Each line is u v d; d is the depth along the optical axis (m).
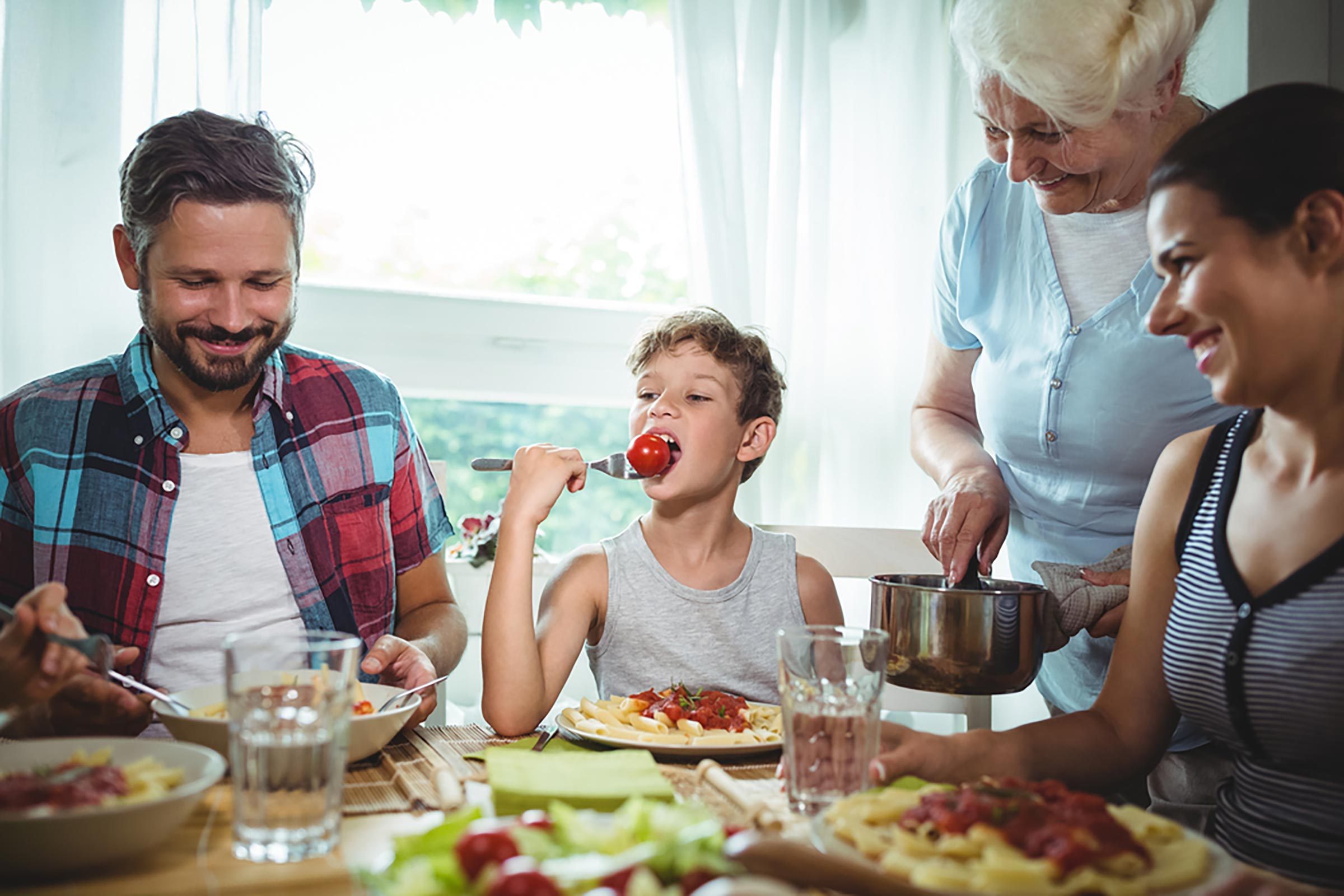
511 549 1.24
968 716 1.62
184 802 0.71
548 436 2.41
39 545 1.37
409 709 1.03
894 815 0.75
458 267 2.32
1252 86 2.10
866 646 0.87
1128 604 1.14
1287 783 0.95
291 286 1.29
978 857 0.68
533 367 2.31
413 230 2.29
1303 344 0.86
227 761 0.94
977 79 1.26
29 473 1.38
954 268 1.67
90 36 1.86
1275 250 0.84
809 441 2.28
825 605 1.56
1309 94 0.85
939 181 2.37
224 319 1.23
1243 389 0.89
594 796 0.83
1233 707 0.97
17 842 0.65
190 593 1.39
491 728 1.20
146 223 1.20
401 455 1.56
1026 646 1.14
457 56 2.30
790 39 2.24
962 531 1.42
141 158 1.20
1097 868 0.65
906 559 1.72
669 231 2.45
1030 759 1.00
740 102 2.20
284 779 0.74
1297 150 0.82
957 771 0.96
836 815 0.75
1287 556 0.96
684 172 2.16
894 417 2.36
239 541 1.42
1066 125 1.22
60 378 1.43
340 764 0.76
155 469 1.39
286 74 2.19
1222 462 1.07
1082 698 1.62
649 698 1.25
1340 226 0.83
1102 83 1.16
